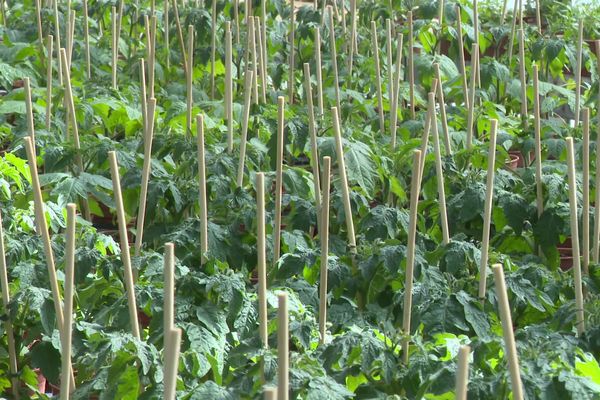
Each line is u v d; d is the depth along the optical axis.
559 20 8.32
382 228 4.72
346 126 5.93
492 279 4.21
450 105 6.88
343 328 4.21
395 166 5.61
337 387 3.11
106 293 4.18
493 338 3.38
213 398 3.18
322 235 3.65
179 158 5.34
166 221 5.16
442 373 3.19
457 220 5.19
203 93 7.57
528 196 5.23
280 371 2.70
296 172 5.36
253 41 6.01
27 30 8.88
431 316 3.95
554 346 3.26
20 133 6.17
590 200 5.55
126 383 3.46
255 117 5.91
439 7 7.85
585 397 3.03
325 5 8.45
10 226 4.56
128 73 7.98
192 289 3.94
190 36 5.41
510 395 3.15
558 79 9.36
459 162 5.57
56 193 5.14
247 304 3.90
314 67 7.76
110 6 8.80
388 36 6.14
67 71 5.36
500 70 7.31
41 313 3.84
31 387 4.07
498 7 8.84
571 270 4.63
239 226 5.02
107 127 6.55
